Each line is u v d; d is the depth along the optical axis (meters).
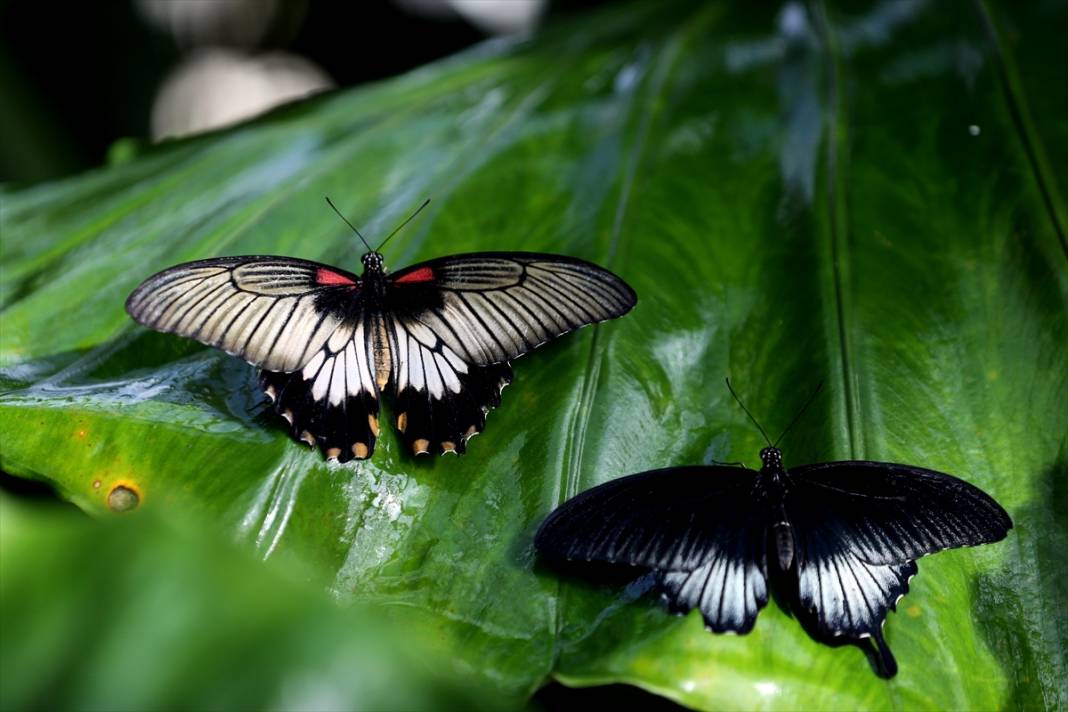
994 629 0.89
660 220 0.98
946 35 1.04
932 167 0.99
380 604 0.89
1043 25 1.04
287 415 0.91
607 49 1.08
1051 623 0.89
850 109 1.01
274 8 1.65
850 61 1.04
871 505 0.88
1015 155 0.99
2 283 1.01
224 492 0.91
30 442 0.91
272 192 1.02
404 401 0.91
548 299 0.90
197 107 1.66
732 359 0.95
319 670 0.59
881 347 0.94
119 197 1.05
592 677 0.87
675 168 1.00
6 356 0.96
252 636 0.60
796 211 0.98
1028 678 0.88
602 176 1.00
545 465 0.92
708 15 1.09
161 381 0.94
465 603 0.89
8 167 1.35
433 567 0.90
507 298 0.91
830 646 0.87
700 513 0.88
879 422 0.92
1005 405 0.93
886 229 0.97
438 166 1.02
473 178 1.01
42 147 1.38
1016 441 0.92
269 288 0.90
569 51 1.09
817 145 1.00
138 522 0.66
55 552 0.64
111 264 1.00
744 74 1.04
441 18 1.65
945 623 0.88
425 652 0.88
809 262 0.96
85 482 0.91
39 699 0.58
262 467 0.91
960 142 1.00
